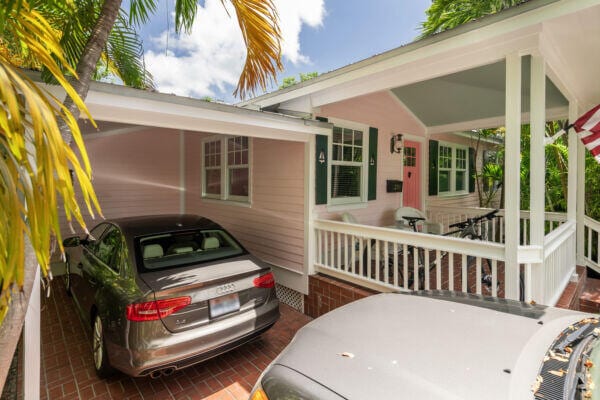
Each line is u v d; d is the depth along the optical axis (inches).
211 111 132.9
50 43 58.0
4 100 40.6
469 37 113.1
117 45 128.7
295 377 59.1
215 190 277.9
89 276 136.3
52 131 43.7
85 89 79.8
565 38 111.6
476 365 55.2
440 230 241.1
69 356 134.9
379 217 245.9
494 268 117.3
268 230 215.9
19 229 42.2
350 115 219.0
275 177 208.7
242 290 121.5
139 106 114.4
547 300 128.9
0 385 53.7
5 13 55.7
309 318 180.7
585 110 210.8
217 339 111.5
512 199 111.3
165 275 112.4
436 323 71.6
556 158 309.3
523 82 168.9
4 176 42.6
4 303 46.3
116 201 281.4
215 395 111.2
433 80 196.4
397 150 259.0
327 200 197.6
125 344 100.8
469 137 362.9
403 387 51.6
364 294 156.3
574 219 193.3
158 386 115.6
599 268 211.9
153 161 301.7
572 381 49.7
